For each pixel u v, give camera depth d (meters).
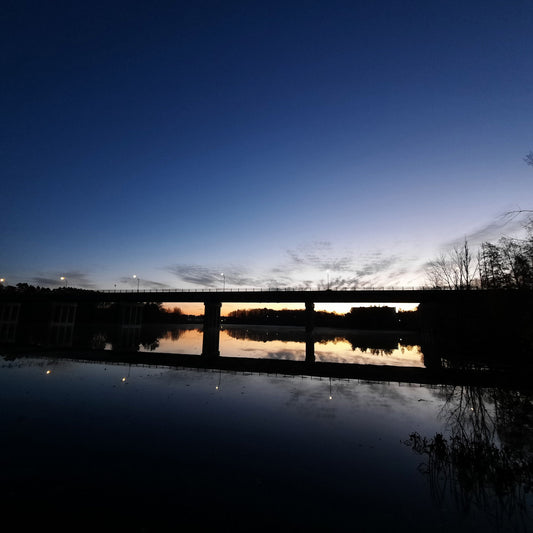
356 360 36.84
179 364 30.80
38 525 6.83
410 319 115.88
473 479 9.23
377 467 9.95
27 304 109.00
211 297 84.69
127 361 31.44
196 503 7.82
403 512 7.65
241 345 54.38
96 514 7.27
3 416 14.04
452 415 15.58
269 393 19.64
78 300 92.06
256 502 7.93
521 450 11.30
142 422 13.65
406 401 18.22
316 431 13.05
